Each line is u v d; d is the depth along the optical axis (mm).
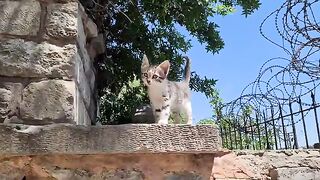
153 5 2383
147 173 1358
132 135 1293
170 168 1372
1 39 1398
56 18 1435
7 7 1427
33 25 1422
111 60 2467
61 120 1354
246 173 1763
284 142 2324
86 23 1692
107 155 1346
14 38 1405
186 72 1895
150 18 2494
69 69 1400
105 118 2535
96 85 2232
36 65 1388
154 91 1701
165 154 1356
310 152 1875
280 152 1840
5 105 1349
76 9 1457
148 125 1308
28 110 1353
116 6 2262
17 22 1417
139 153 1319
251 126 2660
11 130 1269
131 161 1358
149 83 1703
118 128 1293
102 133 1287
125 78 2553
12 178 1308
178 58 2555
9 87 1364
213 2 2645
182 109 1815
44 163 1321
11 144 1259
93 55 2045
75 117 1400
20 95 1364
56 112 1356
